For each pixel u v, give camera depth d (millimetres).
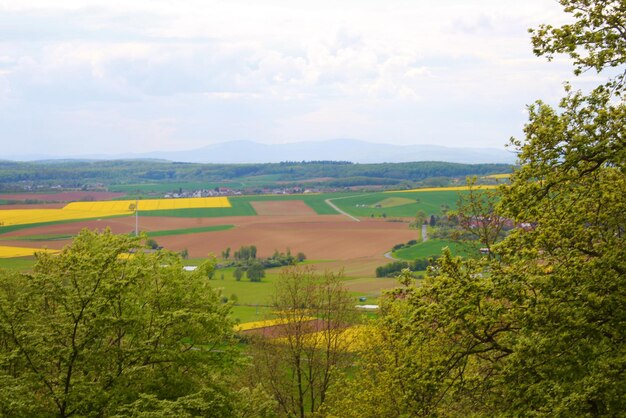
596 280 15430
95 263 20125
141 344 20641
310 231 137750
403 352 22203
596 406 14219
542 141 15672
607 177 17188
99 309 19484
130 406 18391
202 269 25609
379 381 24859
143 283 23906
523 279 16125
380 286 81125
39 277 19281
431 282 16922
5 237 125438
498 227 23750
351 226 142750
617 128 15156
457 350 16266
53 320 19781
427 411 16969
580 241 16641
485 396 16266
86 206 178625
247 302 74875
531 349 14711
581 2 15391
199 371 22516
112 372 20078
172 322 21938
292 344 36719
